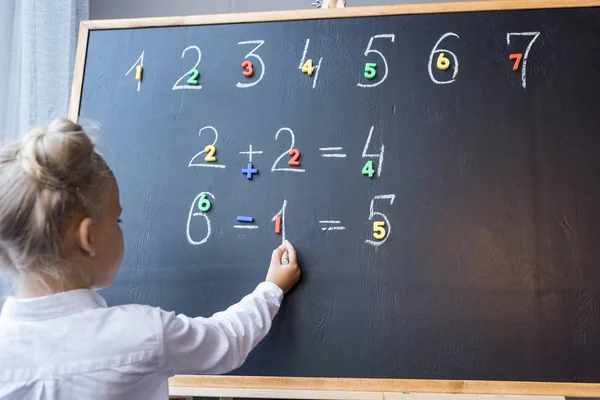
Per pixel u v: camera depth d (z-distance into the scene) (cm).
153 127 126
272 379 113
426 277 114
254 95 125
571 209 114
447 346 111
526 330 110
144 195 123
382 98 121
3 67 150
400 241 116
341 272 116
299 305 115
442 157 118
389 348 112
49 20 159
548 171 116
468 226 115
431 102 120
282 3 190
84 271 87
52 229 80
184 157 124
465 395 109
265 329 104
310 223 118
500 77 120
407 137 120
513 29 121
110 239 89
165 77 128
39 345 82
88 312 84
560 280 111
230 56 127
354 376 112
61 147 81
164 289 119
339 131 121
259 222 120
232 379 113
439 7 123
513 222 114
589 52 119
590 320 109
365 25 125
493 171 117
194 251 120
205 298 118
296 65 125
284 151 122
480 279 113
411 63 122
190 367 90
